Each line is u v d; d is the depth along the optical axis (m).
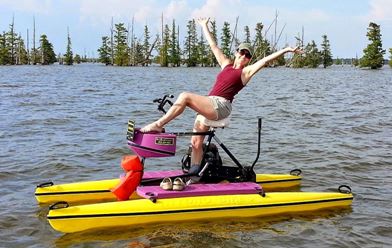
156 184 6.86
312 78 55.03
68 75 52.84
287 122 15.98
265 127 14.79
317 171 9.23
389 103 23.30
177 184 6.42
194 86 35.78
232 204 6.43
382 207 7.06
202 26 7.66
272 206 6.60
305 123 15.74
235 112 18.81
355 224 6.34
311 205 6.83
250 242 5.67
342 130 14.28
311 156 10.53
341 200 7.00
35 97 23.36
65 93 26.56
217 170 7.06
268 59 6.62
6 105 19.42
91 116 16.64
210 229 6.04
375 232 6.08
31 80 40.09
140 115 17.34
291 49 6.57
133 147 6.56
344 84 42.00
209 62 107.06
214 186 6.74
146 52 110.75
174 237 5.75
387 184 8.37
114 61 109.88
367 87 37.59
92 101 22.19
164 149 6.61
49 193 6.96
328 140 12.55
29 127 13.81
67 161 9.56
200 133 6.87
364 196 7.60
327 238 5.86
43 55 111.06
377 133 13.84
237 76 6.72
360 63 104.00
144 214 6.07
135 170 6.58
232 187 6.74
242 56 6.89
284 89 33.91
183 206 6.23
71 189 7.08
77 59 143.12
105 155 10.26
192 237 5.76
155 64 125.19
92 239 5.66
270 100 24.47
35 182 8.13
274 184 8.08
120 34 108.25
